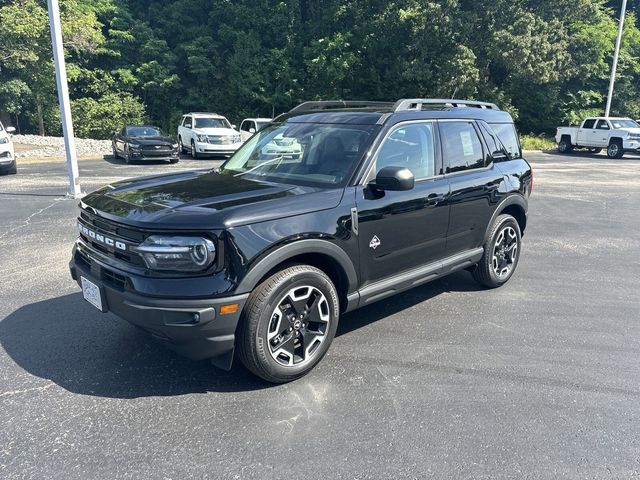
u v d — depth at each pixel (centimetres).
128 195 368
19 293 511
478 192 490
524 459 276
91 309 473
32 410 314
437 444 287
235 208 324
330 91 3362
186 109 3581
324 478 259
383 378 360
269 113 3584
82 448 279
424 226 434
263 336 328
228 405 324
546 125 3441
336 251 361
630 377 367
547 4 2928
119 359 381
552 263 661
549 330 448
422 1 2898
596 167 1934
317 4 3544
